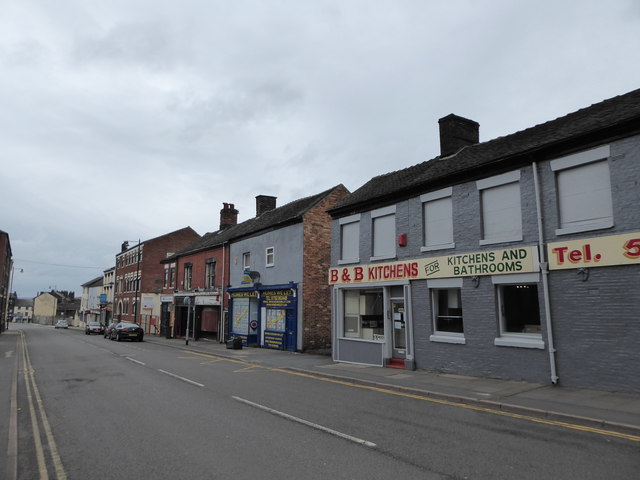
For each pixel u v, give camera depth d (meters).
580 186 10.35
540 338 10.84
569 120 11.82
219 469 5.39
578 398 8.89
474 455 5.83
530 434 6.80
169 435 6.87
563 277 10.36
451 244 13.01
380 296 15.79
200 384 11.77
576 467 5.36
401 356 14.66
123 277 55.38
